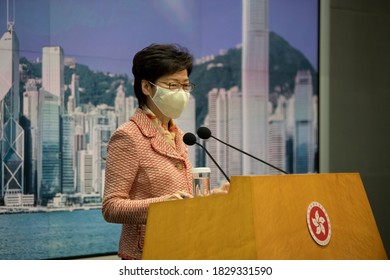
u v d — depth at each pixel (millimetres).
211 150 5703
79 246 5031
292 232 2076
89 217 5086
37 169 4875
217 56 5809
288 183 2133
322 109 6438
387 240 7059
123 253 2779
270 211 2018
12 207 4766
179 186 2785
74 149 5035
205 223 2131
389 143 7098
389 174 7109
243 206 1996
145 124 2836
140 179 2750
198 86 5684
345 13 6848
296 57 6305
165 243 2254
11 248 4754
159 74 2865
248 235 1955
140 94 2969
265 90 6094
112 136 2787
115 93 5250
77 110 5062
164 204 2287
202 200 2152
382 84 7074
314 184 2258
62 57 5012
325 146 6438
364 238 2404
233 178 2055
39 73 4910
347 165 6820
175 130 3016
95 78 5156
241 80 5949
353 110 6883
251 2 6031
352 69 6887
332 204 2314
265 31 6109
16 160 4797
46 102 4926
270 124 6109
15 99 4812
